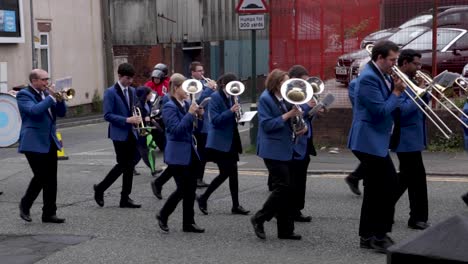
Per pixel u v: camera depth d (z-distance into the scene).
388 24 15.11
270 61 15.62
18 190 11.57
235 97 9.12
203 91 10.45
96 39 29.00
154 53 31.36
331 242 7.86
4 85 23.58
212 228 8.66
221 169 9.36
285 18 15.46
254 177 12.32
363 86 7.04
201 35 33.75
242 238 8.13
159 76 14.16
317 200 10.20
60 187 11.68
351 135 7.32
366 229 7.45
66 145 18.53
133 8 30.70
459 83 8.75
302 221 8.88
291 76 8.86
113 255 7.46
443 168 12.48
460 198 10.12
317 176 12.27
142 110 11.61
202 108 8.11
